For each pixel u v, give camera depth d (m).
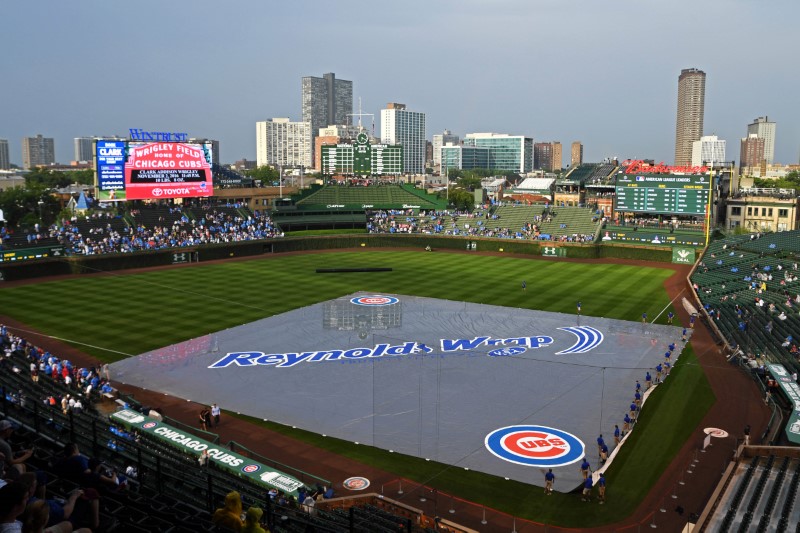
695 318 74.75
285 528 23.31
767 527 29.25
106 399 48.69
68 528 10.10
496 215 142.88
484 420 45.88
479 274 106.62
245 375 55.94
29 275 100.94
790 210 140.75
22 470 14.30
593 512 33.94
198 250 119.56
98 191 116.12
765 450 38.97
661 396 50.47
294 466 39.50
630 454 40.53
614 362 59.34
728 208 147.00
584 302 85.44
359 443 42.53
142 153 120.25
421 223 143.88
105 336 67.31
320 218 143.00
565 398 50.03
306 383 53.94
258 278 102.06
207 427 45.28
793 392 47.19
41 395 44.19
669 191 131.75
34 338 66.12
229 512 13.77
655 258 120.50
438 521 31.86
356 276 104.38
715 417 46.31
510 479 37.59
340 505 33.38
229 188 173.12
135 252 111.44
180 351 62.50
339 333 69.25
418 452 41.09
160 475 25.30
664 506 34.34
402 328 71.56
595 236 126.25
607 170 179.12
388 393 51.38
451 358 60.41
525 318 76.50
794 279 85.19
